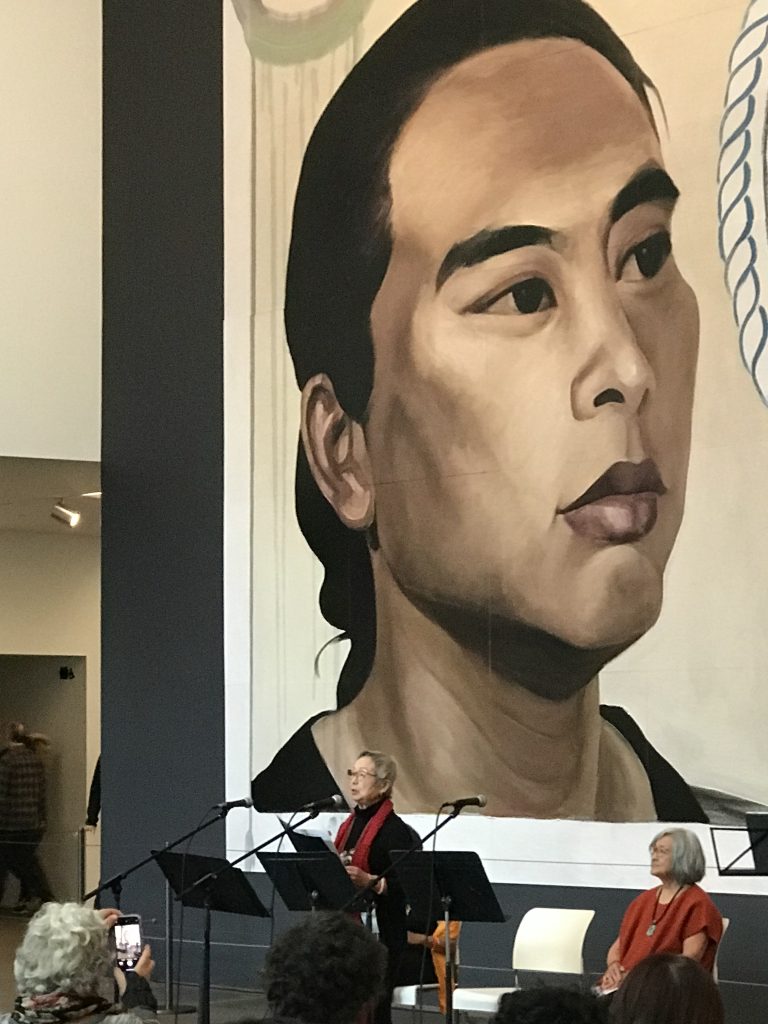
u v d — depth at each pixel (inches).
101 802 428.5
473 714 344.2
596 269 327.6
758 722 292.8
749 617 296.0
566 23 335.0
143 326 425.7
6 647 588.7
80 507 538.9
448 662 350.0
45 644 598.5
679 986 109.4
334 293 378.0
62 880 437.4
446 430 352.5
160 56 423.2
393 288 364.5
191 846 401.7
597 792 318.3
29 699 623.8
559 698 327.6
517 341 339.9
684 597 306.3
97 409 435.8
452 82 354.6
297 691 381.1
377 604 365.7
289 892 253.6
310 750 376.8
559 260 334.0
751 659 295.0
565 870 322.0
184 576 411.2
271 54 394.6
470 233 349.7
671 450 311.3
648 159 319.9
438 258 355.6
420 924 246.1
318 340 381.4
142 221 427.2
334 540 375.6
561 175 334.6
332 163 379.6
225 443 402.0
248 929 386.3
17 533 594.2
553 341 333.7
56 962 128.4
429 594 354.3
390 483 364.2
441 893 237.5
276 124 393.7
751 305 300.5
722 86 308.3
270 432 391.9
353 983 112.4
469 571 346.6
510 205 343.0
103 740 429.1
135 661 422.9
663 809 306.0
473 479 346.6
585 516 324.8
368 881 248.7
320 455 379.9
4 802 592.4
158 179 423.2
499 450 342.0
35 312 429.7
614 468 320.5
